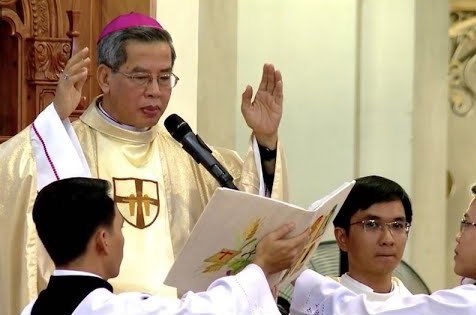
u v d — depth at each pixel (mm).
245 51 14445
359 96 14961
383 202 9453
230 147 14094
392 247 9453
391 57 15062
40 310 7680
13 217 9359
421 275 15672
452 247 16406
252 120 9805
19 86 11625
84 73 9680
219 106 13953
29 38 11648
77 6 11820
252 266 8312
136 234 9742
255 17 14516
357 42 14914
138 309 7723
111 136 9953
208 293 8047
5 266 9383
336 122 14867
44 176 9453
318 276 9430
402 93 15094
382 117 15062
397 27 15047
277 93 9891
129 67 9688
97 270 7852
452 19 16516
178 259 8406
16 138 9562
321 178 14828
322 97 14820
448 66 15570
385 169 15109
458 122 16609
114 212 7945
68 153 9508
